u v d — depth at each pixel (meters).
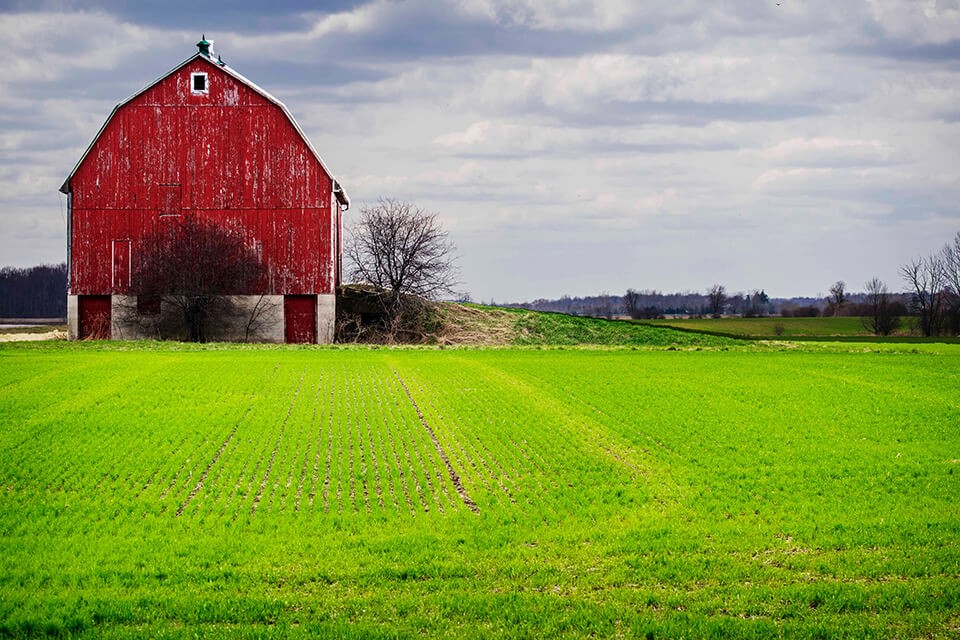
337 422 31.00
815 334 102.00
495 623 14.41
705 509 21.09
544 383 40.59
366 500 21.67
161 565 16.94
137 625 14.39
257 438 28.22
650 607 15.24
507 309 79.62
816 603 15.43
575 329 73.06
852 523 19.81
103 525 19.45
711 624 14.16
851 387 39.81
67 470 24.16
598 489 22.81
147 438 28.02
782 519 20.34
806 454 26.86
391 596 15.59
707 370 45.53
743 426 30.95
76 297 61.97
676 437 29.08
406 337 67.62
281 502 21.36
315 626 14.12
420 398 36.22
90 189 62.03
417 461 25.45
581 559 17.52
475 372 44.19
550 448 27.39
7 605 14.87
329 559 17.27
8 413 31.77
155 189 62.16
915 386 40.28
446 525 19.45
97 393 35.94
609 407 34.44
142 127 62.25
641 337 71.75
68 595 15.41
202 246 61.41
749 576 16.70
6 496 21.84
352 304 70.31
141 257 61.88
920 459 26.34
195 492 22.19
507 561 17.31
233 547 17.89
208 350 53.00
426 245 70.56
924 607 14.91
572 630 14.19
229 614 14.68
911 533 19.12
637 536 18.91
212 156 62.28
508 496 22.16
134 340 59.16
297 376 41.75
